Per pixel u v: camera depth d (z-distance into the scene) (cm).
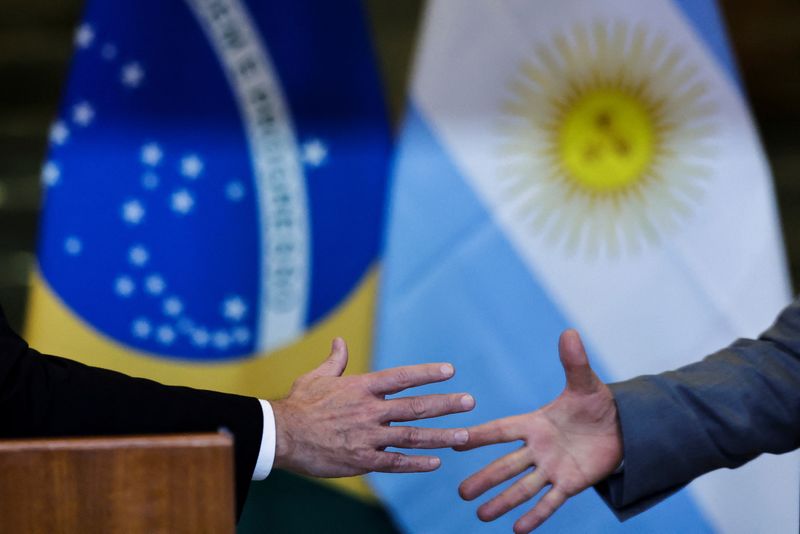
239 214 792
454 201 785
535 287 786
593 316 784
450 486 795
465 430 536
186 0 783
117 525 357
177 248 790
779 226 785
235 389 794
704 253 782
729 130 784
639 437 530
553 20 785
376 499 808
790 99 878
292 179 791
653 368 782
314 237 794
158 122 788
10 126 1000
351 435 525
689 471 537
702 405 537
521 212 786
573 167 786
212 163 790
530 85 784
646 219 786
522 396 784
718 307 780
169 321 791
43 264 785
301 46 788
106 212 787
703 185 783
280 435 516
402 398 533
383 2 798
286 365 794
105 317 787
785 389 541
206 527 361
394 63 795
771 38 859
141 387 506
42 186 791
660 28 784
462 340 786
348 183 791
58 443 355
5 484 351
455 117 786
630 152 787
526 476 540
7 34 1007
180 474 360
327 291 794
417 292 784
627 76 784
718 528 789
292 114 791
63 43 1010
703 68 784
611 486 546
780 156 895
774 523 788
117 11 781
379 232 791
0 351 489
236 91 788
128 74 784
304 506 817
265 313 795
